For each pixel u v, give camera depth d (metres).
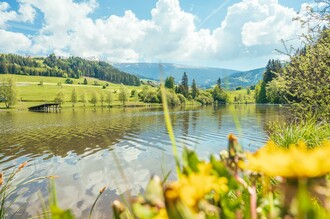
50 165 21.23
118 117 61.50
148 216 0.65
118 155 24.30
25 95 149.00
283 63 9.41
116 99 147.38
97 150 26.39
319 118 7.80
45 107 103.88
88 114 72.88
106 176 18.22
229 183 0.89
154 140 31.55
